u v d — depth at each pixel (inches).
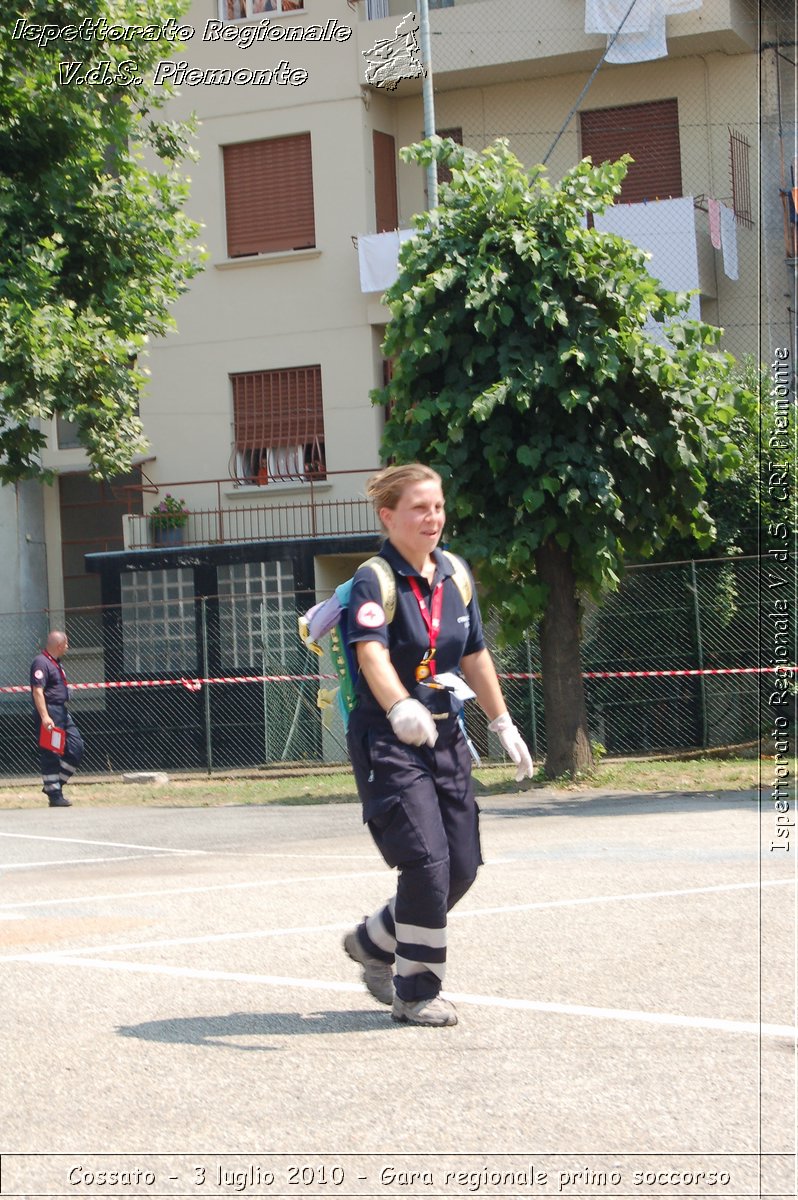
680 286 1142.3
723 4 1160.8
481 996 279.3
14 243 885.8
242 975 310.0
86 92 903.1
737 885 399.9
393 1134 200.7
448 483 741.3
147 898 432.1
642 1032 249.0
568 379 743.7
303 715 1114.1
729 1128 198.7
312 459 1245.7
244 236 1268.5
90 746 1162.0
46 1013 282.5
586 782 781.3
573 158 1245.1
